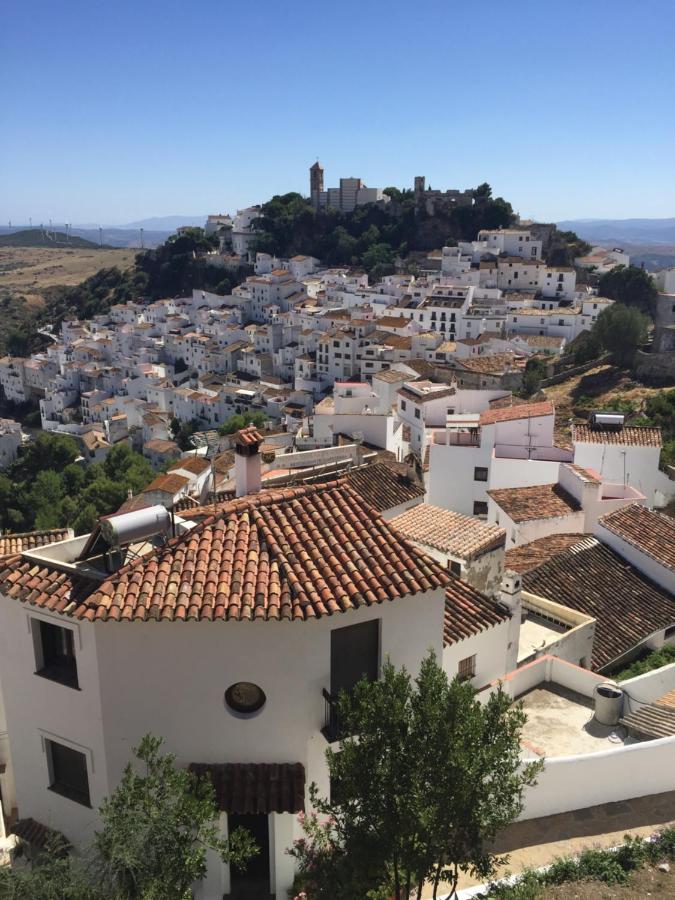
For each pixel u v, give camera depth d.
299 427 92.88
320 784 16.78
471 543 25.69
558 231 193.12
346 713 13.70
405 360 116.00
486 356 109.31
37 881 13.05
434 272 175.38
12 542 27.80
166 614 15.01
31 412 182.00
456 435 48.28
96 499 89.19
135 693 16.14
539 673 25.02
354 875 12.55
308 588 15.80
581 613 27.89
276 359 149.62
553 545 34.75
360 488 38.62
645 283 146.62
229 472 64.69
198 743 16.45
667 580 31.39
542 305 149.25
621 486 40.28
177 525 18.09
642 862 16.53
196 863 13.07
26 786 18.38
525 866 16.89
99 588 15.68
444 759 12.17
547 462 44.44
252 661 15.92
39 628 17.16
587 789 18.91
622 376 100.50
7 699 17.97
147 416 137.88
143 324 192.00
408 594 16.34
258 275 198.00
